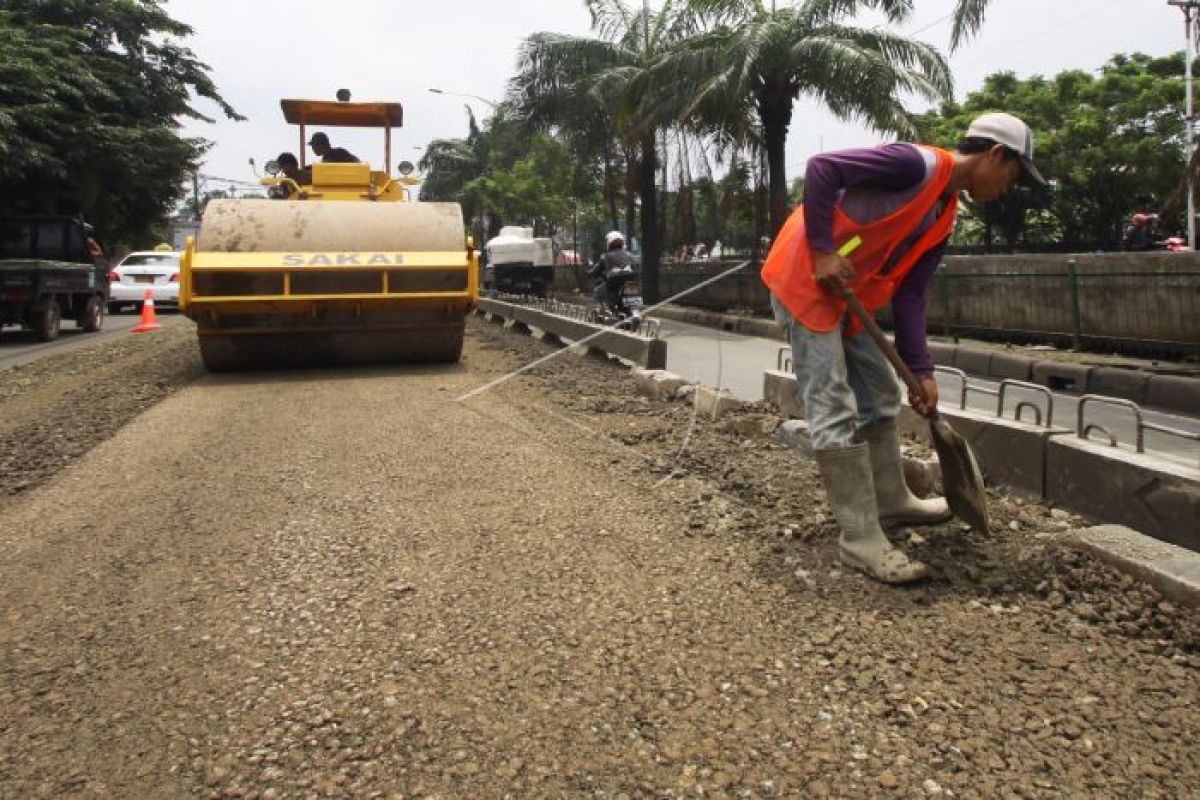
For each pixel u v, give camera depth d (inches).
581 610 130.2
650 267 963.3
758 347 567.2
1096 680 109.0
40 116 909.8
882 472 153.7
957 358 464.1
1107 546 138.6
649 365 340.2
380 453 225.9
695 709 103.8
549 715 102.7
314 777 91.7
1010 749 95.3
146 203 1202.6
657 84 772.6
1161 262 415.8
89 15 1080.8
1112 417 318.7
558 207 1477.6
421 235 376.8
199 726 101.2
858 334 147.3
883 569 135.7
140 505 183.9
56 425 274.7
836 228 132.6
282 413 283.6
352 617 128.6
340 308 362.0
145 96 1109.1
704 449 226.5
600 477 202.5
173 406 301.1
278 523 169.9
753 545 155.3
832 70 650.8
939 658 114.8
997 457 180.7
